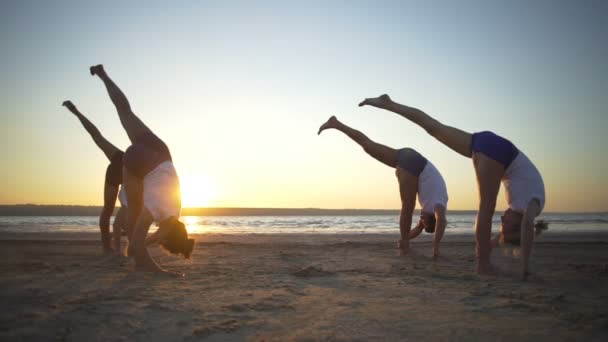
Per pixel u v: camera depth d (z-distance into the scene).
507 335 2.83
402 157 8.53
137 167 5.64
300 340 2.73
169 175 5.61
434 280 5.15
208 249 10.16
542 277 5.51
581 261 7.68
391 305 3.71
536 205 5.40
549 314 3.39
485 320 3.21
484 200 5.64
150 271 5.59
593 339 2.73
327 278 5.26
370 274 5.66
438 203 8.26
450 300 3.93
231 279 5.11
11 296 3.93
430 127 6.19
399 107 6.41
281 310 3.52
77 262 6.83
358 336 2.81
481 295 4.16
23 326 2.97
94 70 6.08
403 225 8.56
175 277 5.23
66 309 3.44
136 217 6.24
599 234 20.34
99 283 4.69
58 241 12.63
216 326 3.00
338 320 3.21
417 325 3.07
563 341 2.70
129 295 4.00
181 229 5.43
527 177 5.47
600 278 5.41
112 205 8.05
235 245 11.55
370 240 15.48
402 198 8.52
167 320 3.17
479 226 5.69
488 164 5.55
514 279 5.29
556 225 37.75
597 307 3.65
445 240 14.95
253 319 3.22
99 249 9.76
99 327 2.97
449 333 2.88
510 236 5.54
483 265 5.68
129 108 6.12
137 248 5.61
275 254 8.81
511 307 3.62
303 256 8.41
